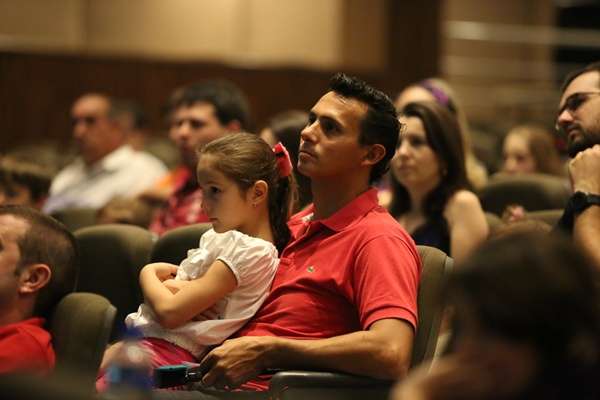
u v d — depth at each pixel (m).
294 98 15.91
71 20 16.80
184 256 5.72
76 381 2.79
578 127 5.69
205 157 5.03
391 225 4.91
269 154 5.12
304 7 17.31
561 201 7.78
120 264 6.18
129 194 10.98
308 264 4.98
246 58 17.00
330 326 4.88
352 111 5.01
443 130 6.74
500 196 7.91
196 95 8.64
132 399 3.47
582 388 2.54
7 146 14.77
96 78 15.19
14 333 4.65
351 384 4.45
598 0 18.55
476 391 2.57
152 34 17.02
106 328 4.64
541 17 18.84
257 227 5.09
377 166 5.16
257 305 4.98
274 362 4.56
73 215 8.20
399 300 4.61
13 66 14.81
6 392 2.71
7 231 4.79
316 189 5.17
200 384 4.80
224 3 17.09
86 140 11.12
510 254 2.58
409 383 2.63
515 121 16.70
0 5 16.28
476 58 18.52
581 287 2.54
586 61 18.62
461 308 2.62
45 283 4.82
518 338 2.53
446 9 18.19
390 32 17.27
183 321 4.82
